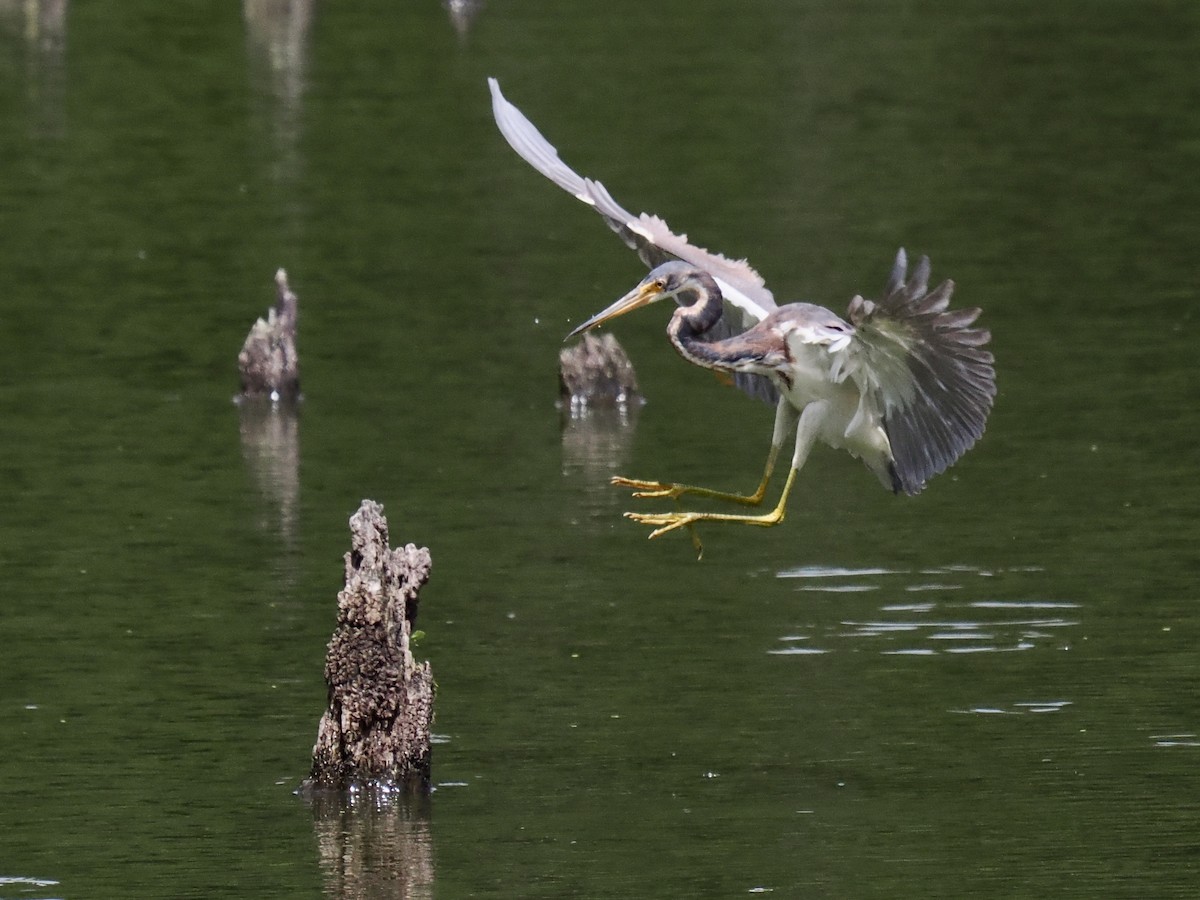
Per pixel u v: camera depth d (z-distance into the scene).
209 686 14.21
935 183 33.12
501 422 21.70
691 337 11.12
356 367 24.06
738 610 15.67
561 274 28.36
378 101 39.72
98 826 11.98
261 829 11.99
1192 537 17.14
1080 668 14.27
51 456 20.30
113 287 27.78
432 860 11.48
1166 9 46.75
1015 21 46.12
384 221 31.52
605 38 45.03
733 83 40.66
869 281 26.92
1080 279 27.16
